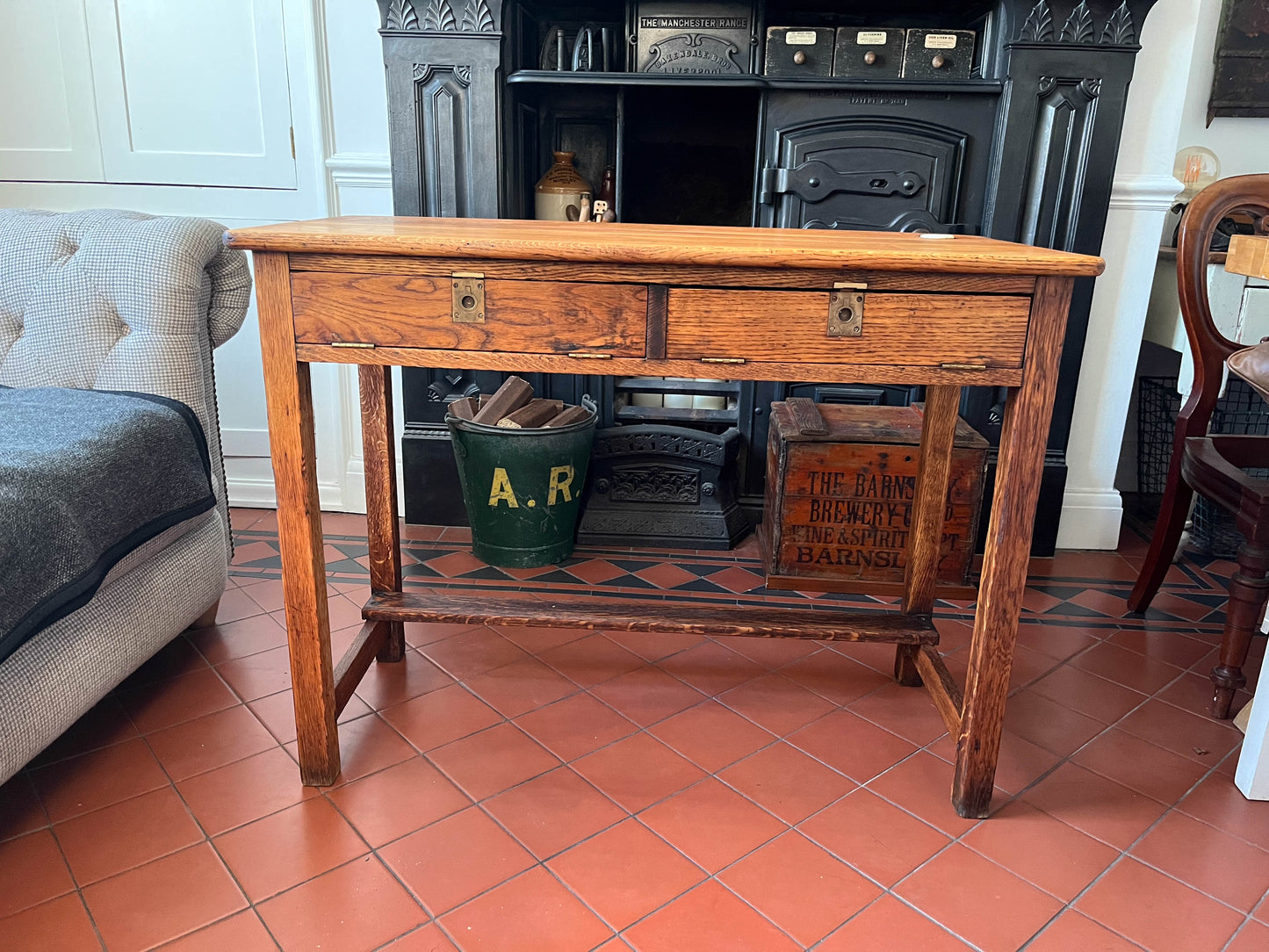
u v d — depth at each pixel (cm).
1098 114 266
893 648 239
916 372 149
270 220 306
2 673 151
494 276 146
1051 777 184
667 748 189
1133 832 168
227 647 225
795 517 264
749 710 206
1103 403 300
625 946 138
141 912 142
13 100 300
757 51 280
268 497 325
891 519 262
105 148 303
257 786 173
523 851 158
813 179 276
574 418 276
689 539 298
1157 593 278
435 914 143
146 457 187
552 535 279
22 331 213
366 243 142
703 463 297
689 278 145
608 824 165
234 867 152
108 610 179
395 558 213
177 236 209
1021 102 266
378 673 217
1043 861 159
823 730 198
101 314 208
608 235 166
